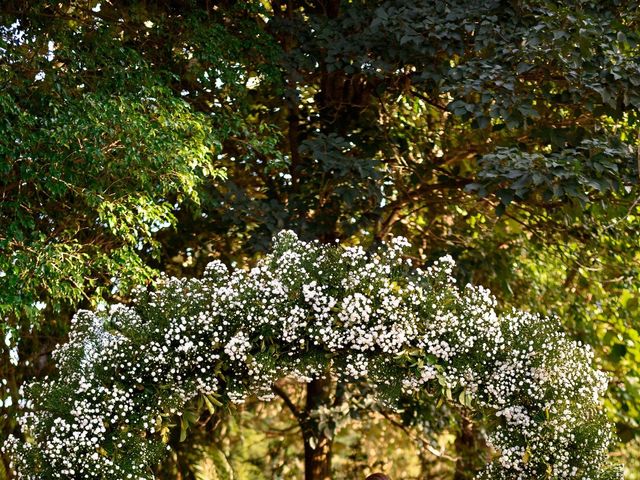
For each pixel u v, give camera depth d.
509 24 6.50
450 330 5.14
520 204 8.19
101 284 7.18
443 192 8.30
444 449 9.80
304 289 5.04
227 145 8.02
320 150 6.89
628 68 6.26
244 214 7.13
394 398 5.25
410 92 7.94
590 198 7.21
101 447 5.06
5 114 5.60
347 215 7.32
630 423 9.42
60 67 6.25
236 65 7.05
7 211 6.05
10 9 6.26
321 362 5.17
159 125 6.06
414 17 6.73
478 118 6.35
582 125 7.11
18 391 7.23
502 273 8.34
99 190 5.91
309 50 7.26
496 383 5.27
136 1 6.84
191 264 8.13
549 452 5.29
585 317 8.95
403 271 5.27
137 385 5.14
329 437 7.72
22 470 5.09
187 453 8.79
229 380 5.18
